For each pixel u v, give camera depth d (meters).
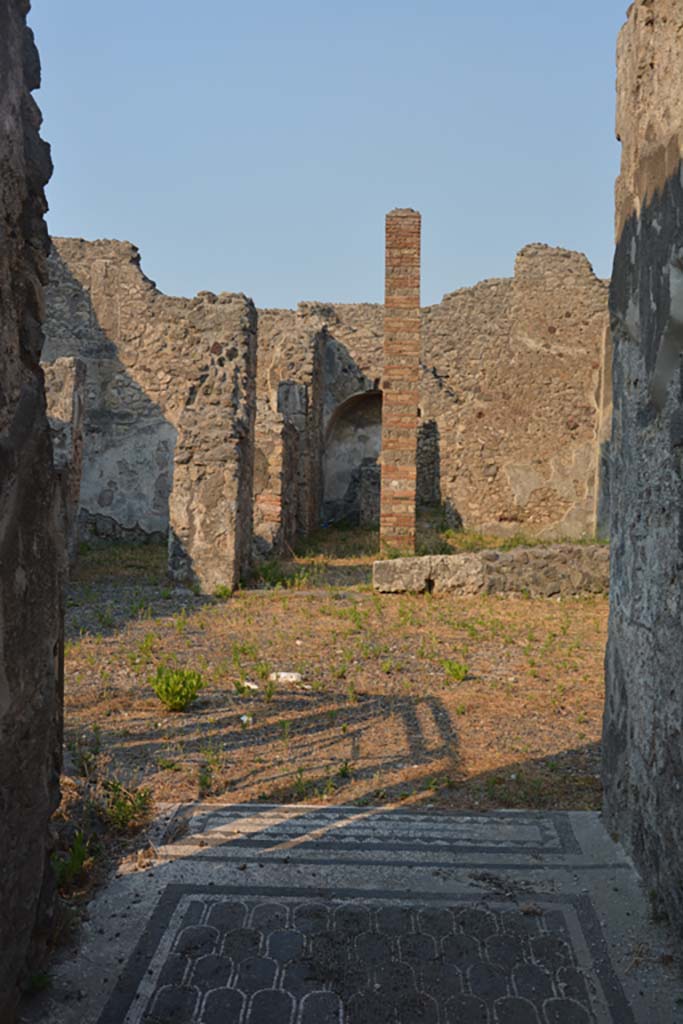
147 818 3.62
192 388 10.15
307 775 4.17
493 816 3.69
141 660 6.43
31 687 2.32
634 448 3.28
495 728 4.93
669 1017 2.40
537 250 18.78
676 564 2.73
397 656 6.75
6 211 2.11
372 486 20.20
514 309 18.86
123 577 11.14
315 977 2.56
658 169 2.96
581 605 9.25
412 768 4.28
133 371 16.22
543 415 18.67
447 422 19.25
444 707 5.33
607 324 18.20
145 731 4.78
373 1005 2.44
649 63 3.10
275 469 13.29
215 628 7.77
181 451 9.81
